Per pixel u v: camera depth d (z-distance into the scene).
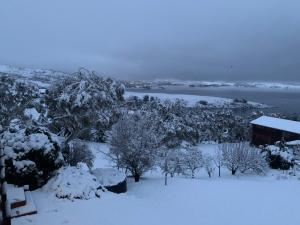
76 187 10.38
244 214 11.00
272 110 107.50
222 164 23.62
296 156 32.38
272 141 47.56
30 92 29.73
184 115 48.12
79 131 18.98
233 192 13.19
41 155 10.60
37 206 9.28
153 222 9.45
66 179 10.62
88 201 9.96
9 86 27.38
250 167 23.14
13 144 10.47
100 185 11.12
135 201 10.94
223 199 12.28
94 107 20.08
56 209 9.19
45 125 22.36
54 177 10.80
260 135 49.28
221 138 51.91
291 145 38.78
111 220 9.04
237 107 102.56
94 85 20.58
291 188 14.77
